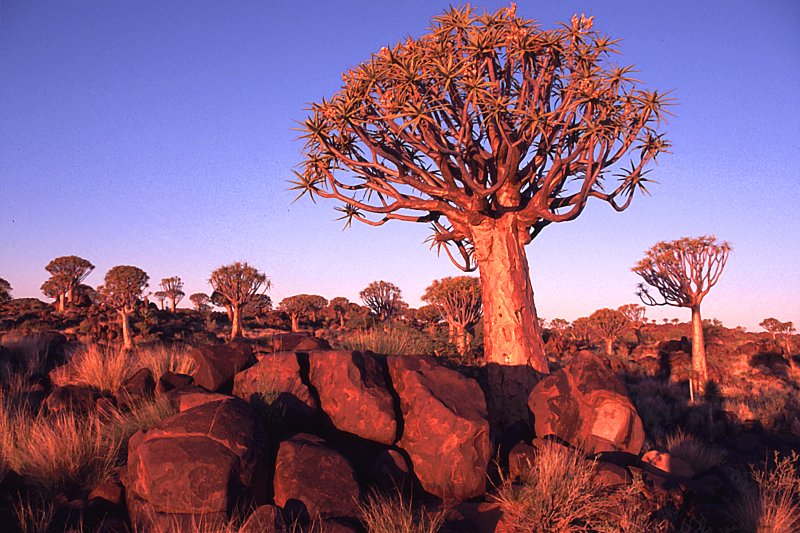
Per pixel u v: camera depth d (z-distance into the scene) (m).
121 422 6.04
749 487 6.03
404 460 5.27
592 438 5.94
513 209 8.77
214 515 4.05
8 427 5.77
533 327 8.70
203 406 4.77
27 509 4.32
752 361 30.59
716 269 23.86
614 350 38.44
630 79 8.02
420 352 9.33
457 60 8.37
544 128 7.84
